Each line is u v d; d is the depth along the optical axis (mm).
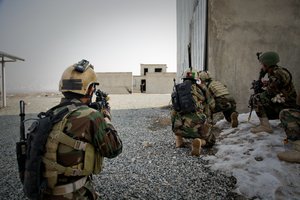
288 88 3977
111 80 24234
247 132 4570
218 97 4898
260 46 6027
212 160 3674
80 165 1728
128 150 4512
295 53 5887
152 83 24391
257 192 2678
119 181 3215
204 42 6605
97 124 1778
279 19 5910
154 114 8781
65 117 1723
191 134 3945
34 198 1675
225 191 2812
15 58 13812
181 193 2828
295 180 2809
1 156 4598
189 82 4008
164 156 4051
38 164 1646
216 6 6145
